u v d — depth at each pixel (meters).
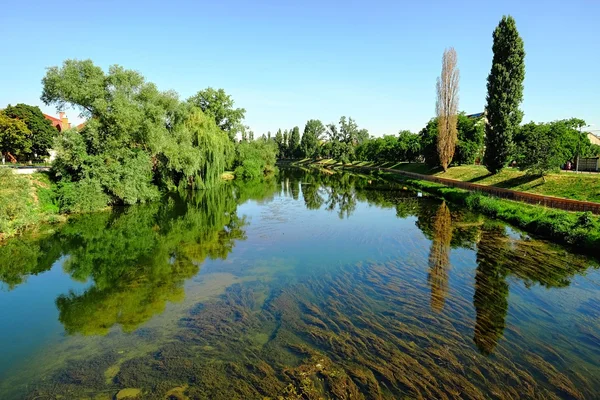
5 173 18.77
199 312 9.82
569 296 10.82
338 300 10.42
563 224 17.44
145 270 13.55
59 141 23.95
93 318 9.68
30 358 7.81
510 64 31.69
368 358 7.39
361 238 18.36
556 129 37.28
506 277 12.39
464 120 46.88
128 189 26.75
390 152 71.00
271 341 8.18
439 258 14.61
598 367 7.27
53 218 21.48
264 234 19.45
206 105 54.75
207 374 6.98
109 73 28.61
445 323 8.98
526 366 7.22
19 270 13.70
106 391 6.59
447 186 38.16
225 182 51.25
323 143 127.50
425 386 6.50
